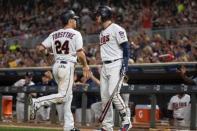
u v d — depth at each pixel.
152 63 39.06
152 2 60.09
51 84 37.59
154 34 50.44
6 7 75.69
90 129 31.55
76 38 22.89
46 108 36.69
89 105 36.12
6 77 48.22
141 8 60.03
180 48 42.59
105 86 23.45
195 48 39.69
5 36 68.94
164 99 38.81
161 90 31.16
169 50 42.03
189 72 37.16
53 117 35.62
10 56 56.59
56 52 23.33
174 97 32.75
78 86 34.56
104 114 22.81
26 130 28.55
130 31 54.56
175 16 55.47
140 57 42.25
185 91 30.27
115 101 23.09
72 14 23.34
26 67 46.97
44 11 70.00
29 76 40.53
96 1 65.94
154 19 56.25
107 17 23.27
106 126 23.38
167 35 49.59
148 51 42.78
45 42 23.67
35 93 37.16
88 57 46.66
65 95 22.97
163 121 34.06
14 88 38.06
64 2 69.12
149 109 33.25
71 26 23.39
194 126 29.80
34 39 58.56
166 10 57.47
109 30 23.12
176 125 32.47
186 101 31.78
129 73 40.56
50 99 22.78
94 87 33.75
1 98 38.72
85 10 64.44
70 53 23.05
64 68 22.89
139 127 32.47
